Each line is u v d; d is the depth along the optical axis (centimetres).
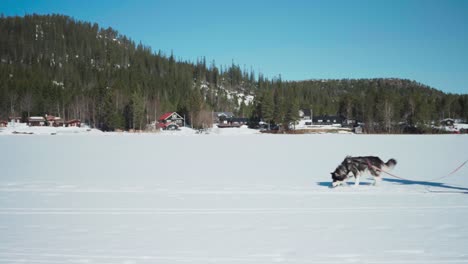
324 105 15850
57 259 601
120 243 685
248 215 894
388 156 2542
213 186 1343
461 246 654
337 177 1292
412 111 9125
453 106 11631
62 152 3034
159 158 2534
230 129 10069
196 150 3303
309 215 887
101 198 1119
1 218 878
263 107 10019
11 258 606
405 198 1075
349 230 757
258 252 630
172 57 18950
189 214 910
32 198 1122
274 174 1695
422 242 677
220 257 607
